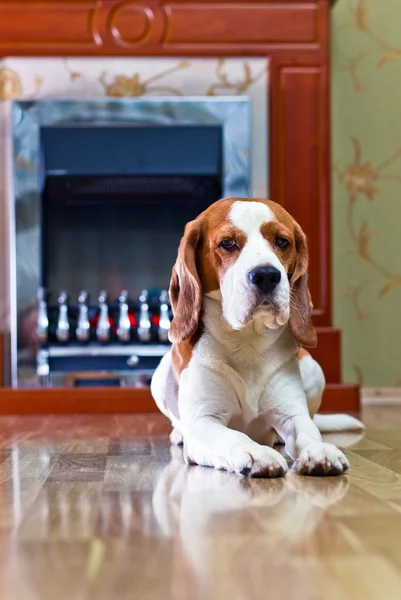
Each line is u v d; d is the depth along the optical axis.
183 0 3.26
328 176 3.27
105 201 3.37
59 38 3.27
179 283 1.66
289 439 1.60
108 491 1.36
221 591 0.80
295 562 0.89
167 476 1.50
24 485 1.43
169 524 1.09
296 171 3.28
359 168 3.66
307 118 3.28
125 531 1.06
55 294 3.42
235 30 3.27
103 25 3.27
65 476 1.52
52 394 3.02
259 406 1.62
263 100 3.29
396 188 3.66
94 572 0.87
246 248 1.52
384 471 1.51
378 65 3.67
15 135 3.26
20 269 3.25
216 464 1.53
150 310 3.34
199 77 3.29
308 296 1.66
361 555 0.92
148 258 3.46
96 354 3.26
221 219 1.58
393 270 3.65
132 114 3.29
